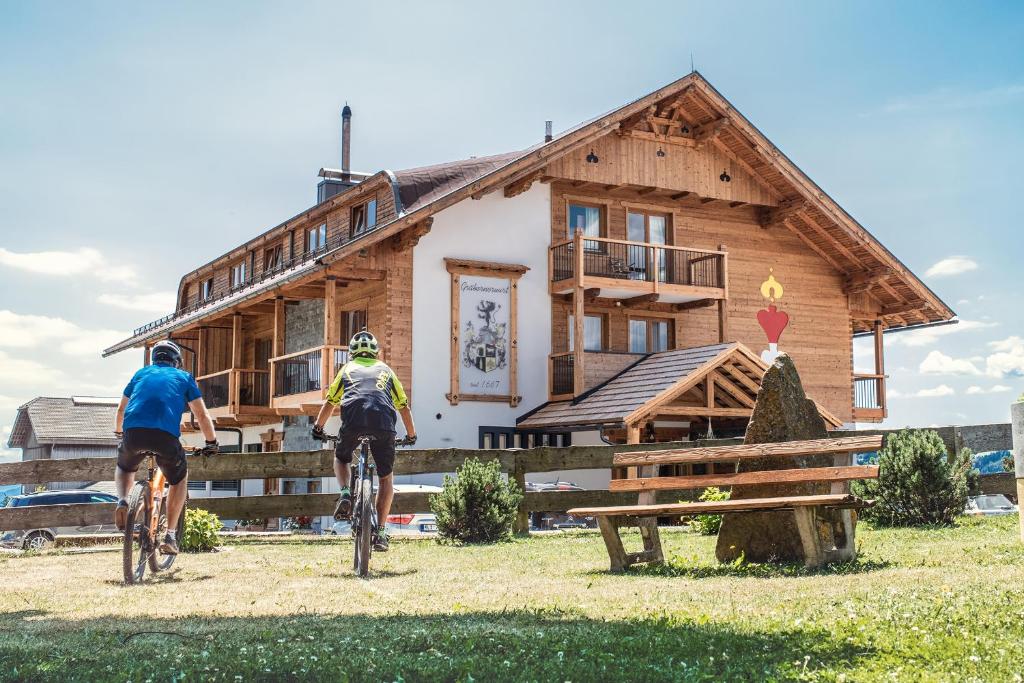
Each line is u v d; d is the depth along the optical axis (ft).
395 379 30.60
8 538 72.79
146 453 27.55
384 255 78.38
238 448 103.81
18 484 42.06
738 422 83.71
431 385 79.15
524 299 84.12
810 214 94.38
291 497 47.32
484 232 82.89
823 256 98.94
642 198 91.15
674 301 89.97
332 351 74.90
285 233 100.78
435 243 80.59
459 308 80.84
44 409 160.66
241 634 18.76
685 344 92.63
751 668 15.87
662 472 83.51
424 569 31.73
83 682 14.84
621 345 90.07
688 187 90.43
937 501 40.06
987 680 14.92
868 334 109.81
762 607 21.07
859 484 41.60
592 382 83.56
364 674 15.37
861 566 27.04
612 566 29.73
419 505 47.96
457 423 79.82
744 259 95.25
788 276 97.09
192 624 20.34
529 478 80.33
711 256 86.79
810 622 18.99
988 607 19.83
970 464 46.21
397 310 78.54
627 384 79.36
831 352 98.12
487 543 42.96
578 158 85.56
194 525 40.09
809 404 30.73
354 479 30.25
